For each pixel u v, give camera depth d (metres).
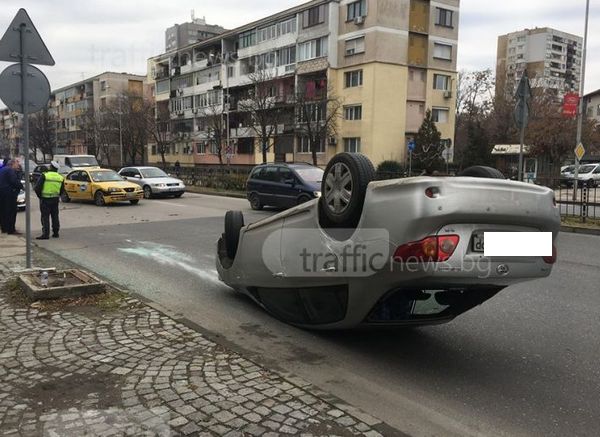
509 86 67.50
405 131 44.59
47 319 5.09
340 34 44.97
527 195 3.68
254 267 5.43
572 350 4.66
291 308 5.12
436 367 4.25
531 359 4.44
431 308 4.62
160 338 4.59
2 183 11.43
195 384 3.65
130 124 67.69
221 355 4.21
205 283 7.16
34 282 6.06
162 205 19.91
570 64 108.12
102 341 4.51
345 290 4.34
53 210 11.41
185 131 68.44
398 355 4.50
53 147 96.19
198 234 11.98
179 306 5.99
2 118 124.88
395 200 3.63
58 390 3.56
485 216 3.54
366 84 43.06
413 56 44.22
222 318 5.52
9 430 3.03
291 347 4.66
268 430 3.06
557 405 3.59
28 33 6.70
